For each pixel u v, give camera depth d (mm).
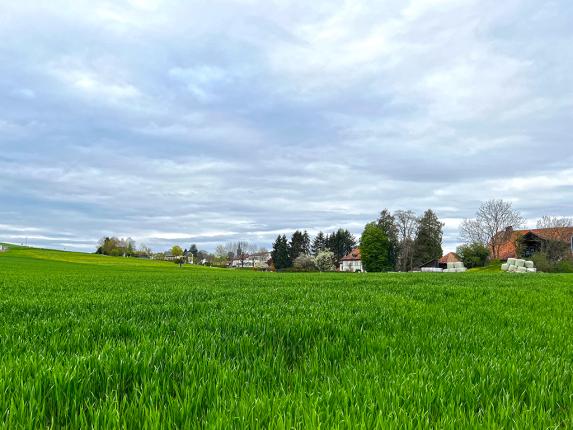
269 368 3943
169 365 3771
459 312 8891
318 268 123812
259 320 6625
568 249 76500
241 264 192000
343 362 4465
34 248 148125
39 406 2785
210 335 5375
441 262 125500
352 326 6379
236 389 3289
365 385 3367
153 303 9719
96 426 2479
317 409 2826
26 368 3463
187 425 2557
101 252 166625
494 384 3543
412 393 3197
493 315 8531
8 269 43062
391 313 8125
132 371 3586
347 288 15531
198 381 3385
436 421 2762
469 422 2686
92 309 8586
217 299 10617
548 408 3180
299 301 10320
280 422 2490
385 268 111562
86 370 3412
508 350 5066
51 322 6309
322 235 176875
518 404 3039
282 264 158375
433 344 5285
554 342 5832
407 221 112062
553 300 11797
